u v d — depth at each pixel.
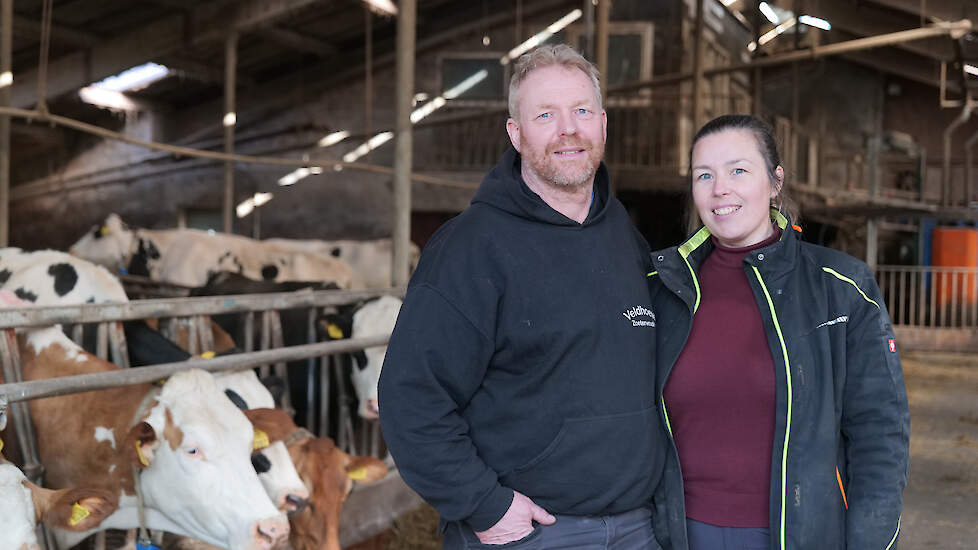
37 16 10.55
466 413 1.75
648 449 1.75
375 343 3.79
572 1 12.28
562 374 1.70
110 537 2.94
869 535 1.58
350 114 13.52
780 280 1.72
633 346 1.76
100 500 2.11
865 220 12.27
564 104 1.73
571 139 1.73
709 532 1.73
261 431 2.51
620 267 1.81
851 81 16.94
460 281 1.68
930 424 6.34
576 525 1.72
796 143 11.70
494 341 1.70
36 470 2.76
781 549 1.63
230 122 10.80
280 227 13.66
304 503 2.59
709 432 1.74
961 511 4.16
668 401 1.79
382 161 13.22
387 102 13.27
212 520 2.32
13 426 2.78
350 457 2.84
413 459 1.61
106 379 2.55
